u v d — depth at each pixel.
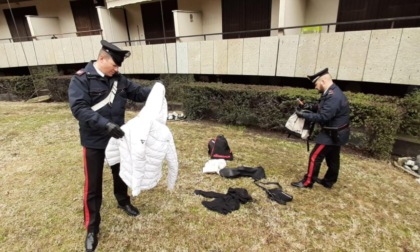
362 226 2.49
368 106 3.68
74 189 3.21
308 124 2.94
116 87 2.07
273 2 6.56
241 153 4.14
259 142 4.61
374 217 2.62
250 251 2.21
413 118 3.83
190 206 2.81
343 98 2.59
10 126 5.77
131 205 2.70
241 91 5.04
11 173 3.65
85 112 1.82
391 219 2.59
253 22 7.05
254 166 3.70
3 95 9.02
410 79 3.96
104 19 8.47
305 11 6.12
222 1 7.34
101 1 9.38
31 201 2.97
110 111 2.05
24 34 11.16
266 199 2.92
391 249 2.22
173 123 5.85
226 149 3.96
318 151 2.83
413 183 3.24
